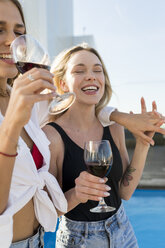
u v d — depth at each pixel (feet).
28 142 4.18
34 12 28.25
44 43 35.14
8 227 3.03
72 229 5.34
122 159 6.61
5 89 4.26
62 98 3.88
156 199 19.57
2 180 2.83
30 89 2.55
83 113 6.14
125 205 18.60
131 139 43.91
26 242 3.88
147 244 13.12
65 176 5.57
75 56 6.22
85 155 4.64
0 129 2.74
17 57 3.40
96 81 6.09
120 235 5.49
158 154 37.01
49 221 4.10
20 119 2.63
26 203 3.82
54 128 5.82
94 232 5.28
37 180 3.84
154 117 5.98
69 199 4.70
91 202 5.32
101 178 4.24
